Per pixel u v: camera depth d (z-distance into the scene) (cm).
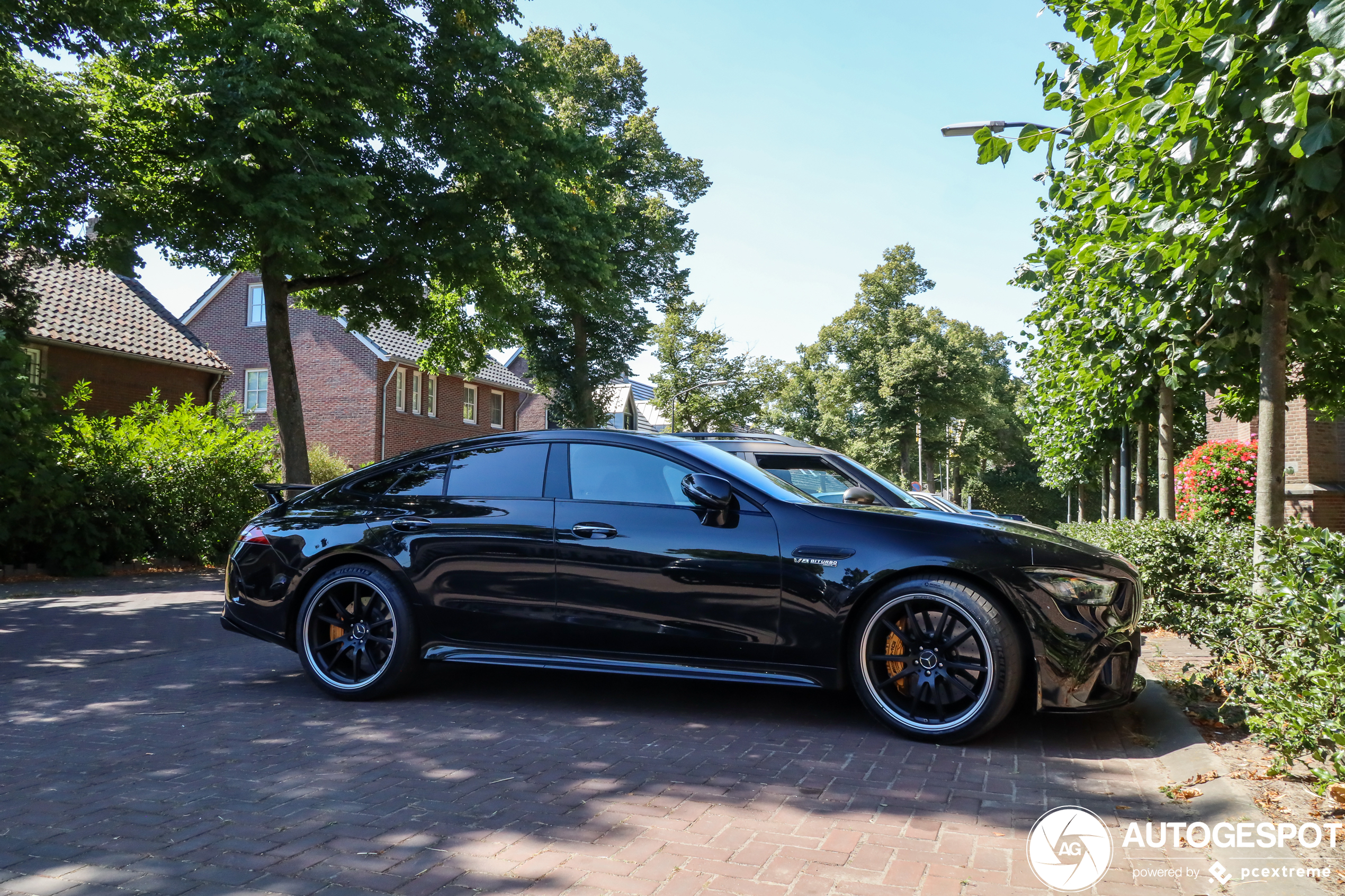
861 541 471
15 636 791
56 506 1291
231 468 1538
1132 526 855
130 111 1418
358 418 3369
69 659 677
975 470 7406
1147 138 487
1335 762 335
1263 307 577
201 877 289
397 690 545
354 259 1733
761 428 5100
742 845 319
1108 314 973
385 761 416
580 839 324
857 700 547
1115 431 1630
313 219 1426
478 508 541
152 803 357
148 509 1434
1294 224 482
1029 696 457
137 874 291
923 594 455
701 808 357
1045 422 1817
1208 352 809
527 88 1778
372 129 1595
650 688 577
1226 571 646
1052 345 1304
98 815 343
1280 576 406
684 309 4519
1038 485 7419
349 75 1534
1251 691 410
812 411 6344
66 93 1338
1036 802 366
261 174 1445
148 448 1477
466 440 575
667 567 494
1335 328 659
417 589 534
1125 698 464
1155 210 538
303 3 1462
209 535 1523
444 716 504
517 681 598
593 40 3681
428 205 1709
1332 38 350
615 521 511
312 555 554
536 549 518
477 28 1786
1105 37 466
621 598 501
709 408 4544
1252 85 413
